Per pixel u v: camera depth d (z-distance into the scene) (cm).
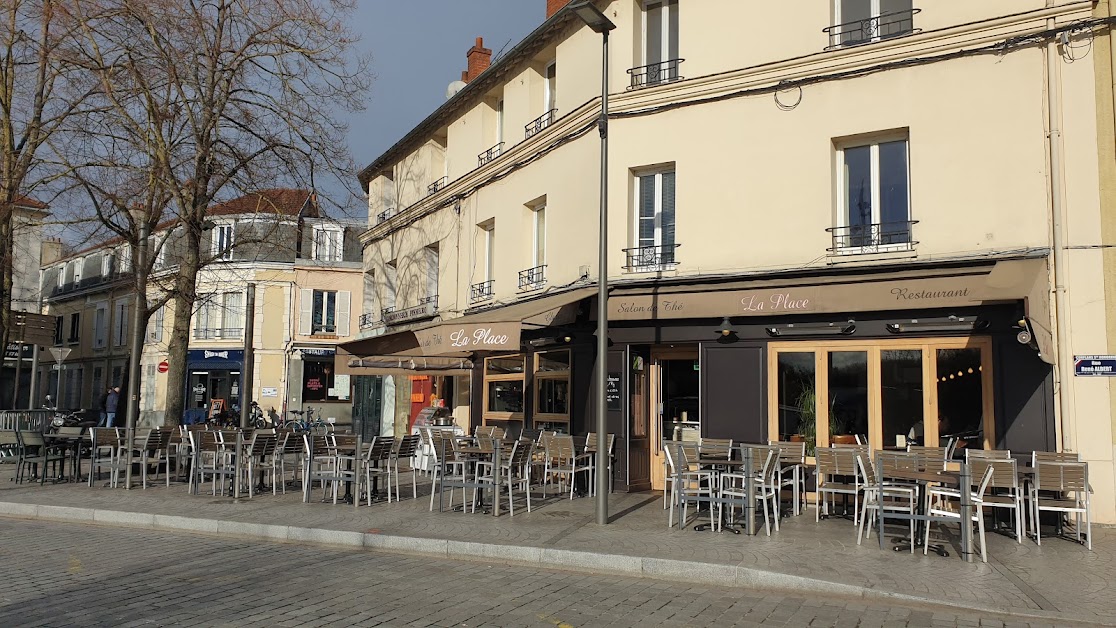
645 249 1322
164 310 3831
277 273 3616
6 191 1577
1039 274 966
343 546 955
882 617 632
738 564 771
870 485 911
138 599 671
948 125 1109
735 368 1207
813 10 1222
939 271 1071
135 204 1549
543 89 1644
